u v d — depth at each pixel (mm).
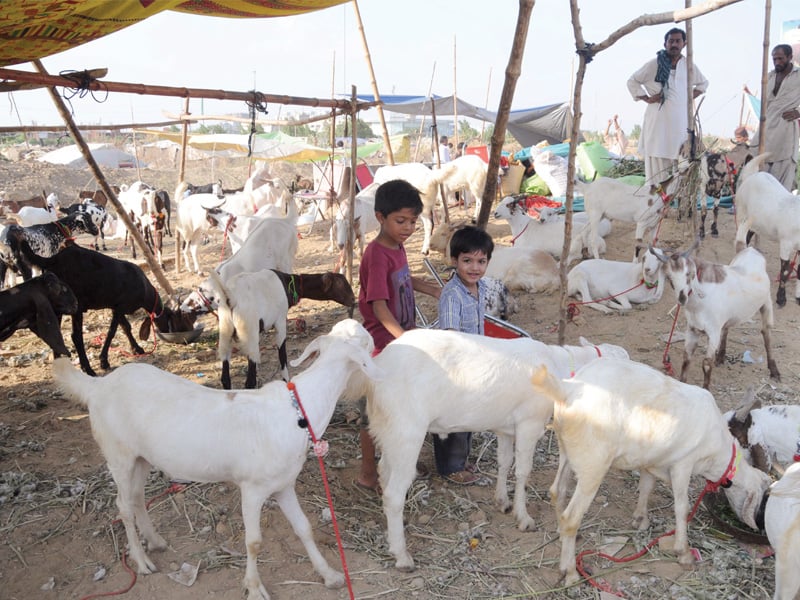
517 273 9562
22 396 6707
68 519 4562
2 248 9742
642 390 3920
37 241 9859
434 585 3949
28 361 7840
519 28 5664
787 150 10281
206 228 12680
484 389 4109
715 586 3918
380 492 4844
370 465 4859
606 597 3836
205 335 8664
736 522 4480
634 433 3875
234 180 40406
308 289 7406
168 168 47844
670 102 10281
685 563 4105
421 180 12445
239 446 3646
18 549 4262
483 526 4508
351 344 3875
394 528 4059
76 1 4359
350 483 5012
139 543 4031
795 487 3555
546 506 4766
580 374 4020
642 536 4406
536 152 15492
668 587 3928
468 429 4281
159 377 3889
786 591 3539
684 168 9602
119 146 52031
